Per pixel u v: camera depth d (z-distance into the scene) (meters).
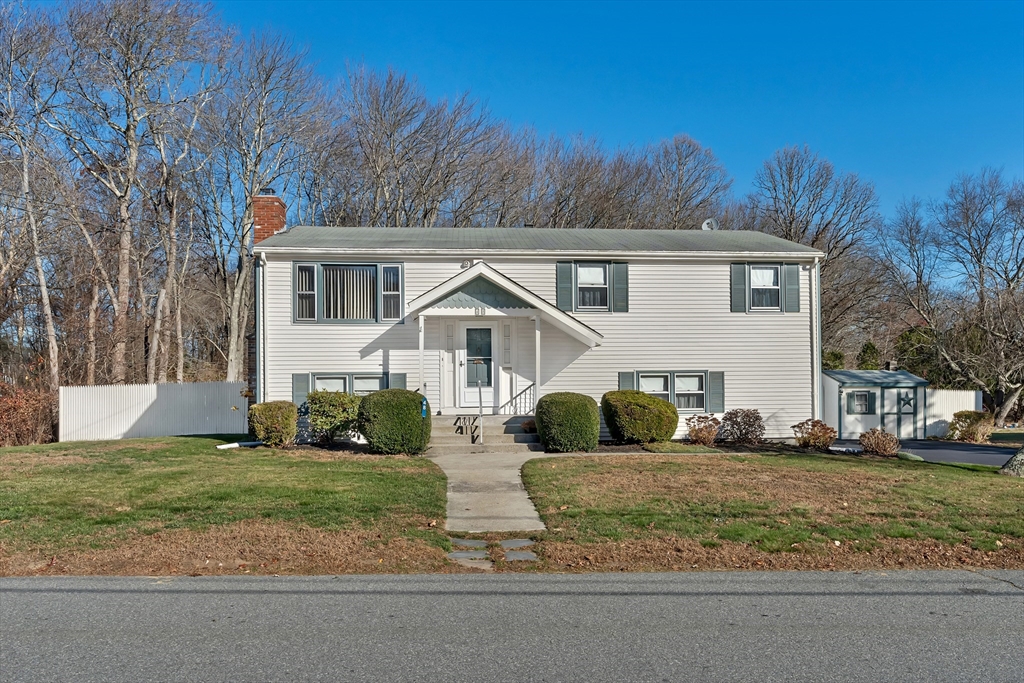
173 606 5.84
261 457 14.57
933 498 10.36
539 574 6.87
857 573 6.94
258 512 9.08
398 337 17.83
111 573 6.77
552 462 13.86
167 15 27.86
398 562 7.19
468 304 17.20
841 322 41.88
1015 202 32.56
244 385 22.48
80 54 26.61
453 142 35.59
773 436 18.69
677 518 8.96
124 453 15.20
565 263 18.33
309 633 5.27
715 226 23.38
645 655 4.89
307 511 9.16
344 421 16.36
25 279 27.03
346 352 17.69
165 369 32.44
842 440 21.23
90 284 29.20
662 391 18.55
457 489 11.16
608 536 8.15
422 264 17.98
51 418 21.23
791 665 4.74
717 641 5.16
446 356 18.06
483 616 5.66
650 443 16.97
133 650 4.94
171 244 31.22
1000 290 29.94
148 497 9.99
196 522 8.55
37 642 5.08
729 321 18.72
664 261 18.61
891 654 4.94
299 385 17.53
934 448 20.14
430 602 6.00
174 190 30.84
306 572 6.84
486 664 4.73
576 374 18.33
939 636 5.29
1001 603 6.06
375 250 17.67
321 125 34.44
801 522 8.75
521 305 17.39
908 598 6.18
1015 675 4.60
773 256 18.72
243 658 4.80
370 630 5.34
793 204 42.91
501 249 18.06
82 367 27.58
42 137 25.73
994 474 13.30
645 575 6.83
